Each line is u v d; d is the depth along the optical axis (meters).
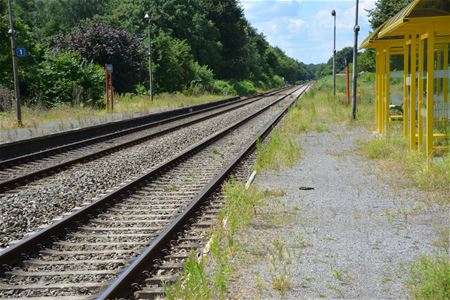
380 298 5.92
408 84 17.86
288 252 7.48
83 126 25.72
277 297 6.02
